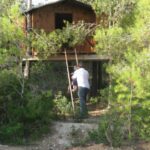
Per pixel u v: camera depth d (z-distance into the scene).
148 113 15.05
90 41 21.34
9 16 17.28
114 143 14.98
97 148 14.87
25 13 21.02
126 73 14.86
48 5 21.06
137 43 17.02
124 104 15.16
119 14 19.39
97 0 19.97
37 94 17.81
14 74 17.23
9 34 16.95
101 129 15.31
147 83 14.97
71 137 15.73
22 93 17.11
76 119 17.53
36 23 20.92
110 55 18.06
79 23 20.33
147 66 15.31
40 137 15.95
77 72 18.05
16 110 16.52
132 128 15.34
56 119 17.64
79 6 21.47
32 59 20.22
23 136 16.12
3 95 16.89
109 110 15.46
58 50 20.66
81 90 17.80
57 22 21.58
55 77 24.12
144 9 16.48
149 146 14.80
